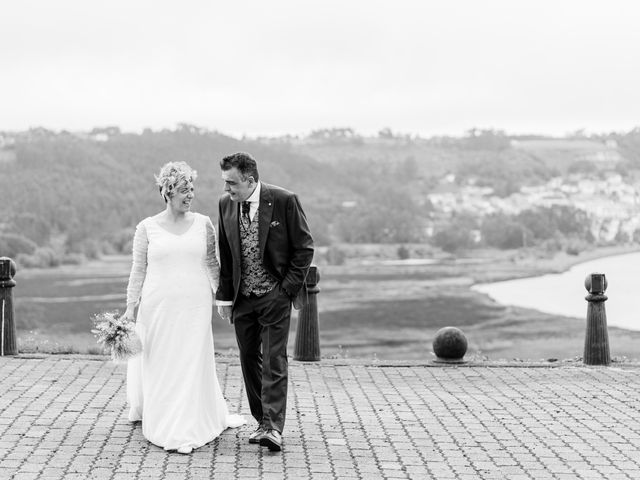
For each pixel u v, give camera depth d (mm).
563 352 35938
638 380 10953
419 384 10531
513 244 148375
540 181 183625
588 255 133500
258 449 7641
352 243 154625
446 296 92500
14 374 10453
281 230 7656
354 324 80062
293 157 179375
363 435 8156
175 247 7855
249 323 7859
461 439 8078
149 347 7840
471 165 189750
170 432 7578
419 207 169000
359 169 182750
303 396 9750
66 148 156000
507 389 10328
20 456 7297
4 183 141375
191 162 155875
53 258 128250
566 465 7328
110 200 145125
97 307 92562
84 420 8469
